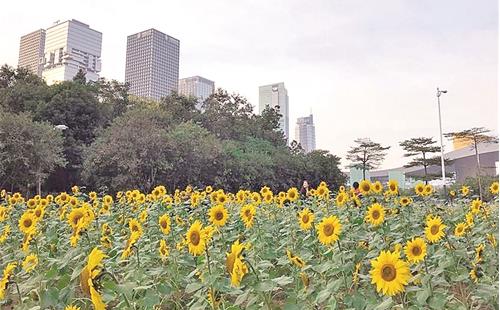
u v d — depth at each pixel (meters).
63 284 3.04
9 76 37.16
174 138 28.03
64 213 5.75
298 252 3.97
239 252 2.62
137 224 4.21
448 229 4.54
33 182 22.89
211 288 2.70
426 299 2.48
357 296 2.63
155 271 3.18
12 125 21.44
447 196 8.96
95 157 25.62
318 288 2.91
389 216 4.87
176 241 4.45
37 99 31.38
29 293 2.93
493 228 4.44
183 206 6.77
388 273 2.30
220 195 7.24
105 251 3.98
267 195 6.93
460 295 3.17
